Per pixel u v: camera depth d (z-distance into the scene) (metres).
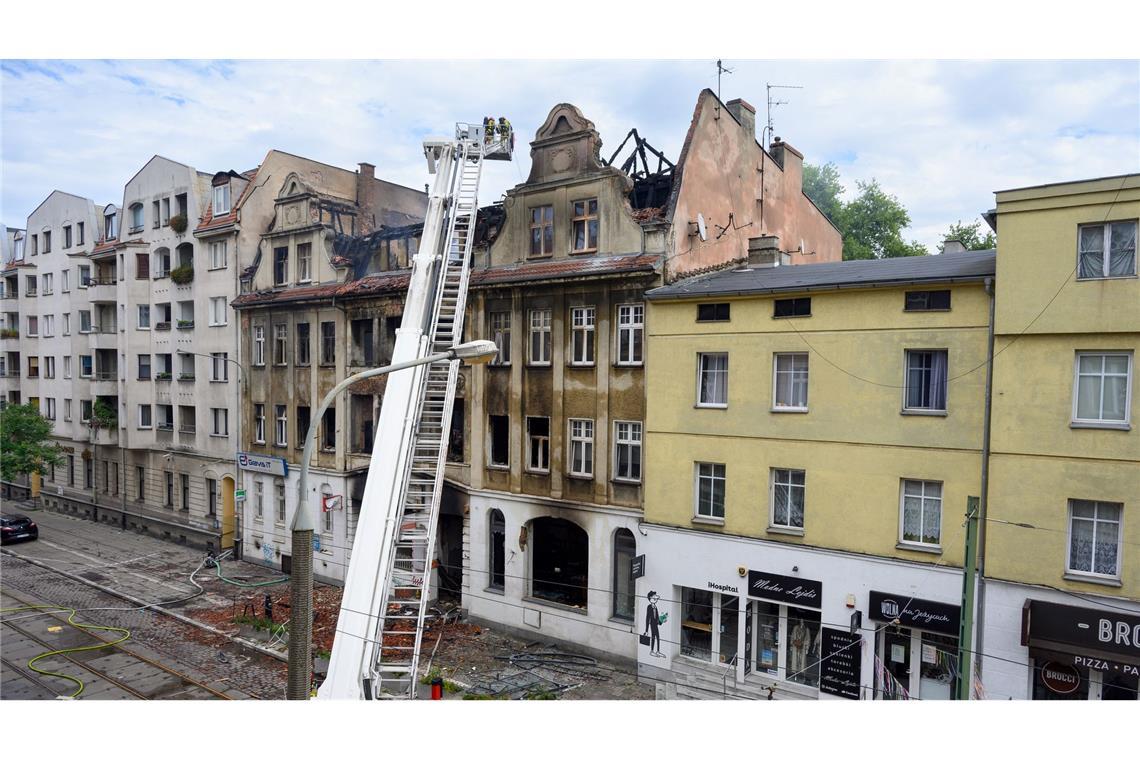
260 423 33.94
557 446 23.33
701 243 23.75
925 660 17.48
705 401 20.72
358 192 36.53
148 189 40.28
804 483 19.02
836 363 18.47
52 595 28.30
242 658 22.11
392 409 17.58
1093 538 15.64
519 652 22.62
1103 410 15.55
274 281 33.75
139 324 40.41
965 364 16.86
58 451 44.12
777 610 19.70
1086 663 15.15
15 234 55.28
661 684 20.36
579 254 23.52
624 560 22.42
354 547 14.76
